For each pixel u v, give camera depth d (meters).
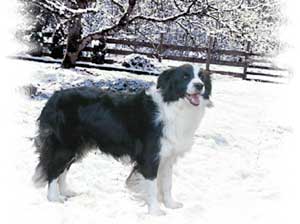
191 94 1.60
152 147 1.64
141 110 1.67
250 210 1.78
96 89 1.77
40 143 1.74
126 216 1.60
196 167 2.26
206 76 1.67
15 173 1.92
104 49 6.38
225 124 3.25
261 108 4.10
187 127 1.67
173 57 6.68
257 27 4.98
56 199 1.69
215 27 5.14
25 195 1.72
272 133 3.20
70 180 1.92
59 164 1.70
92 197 1.75
